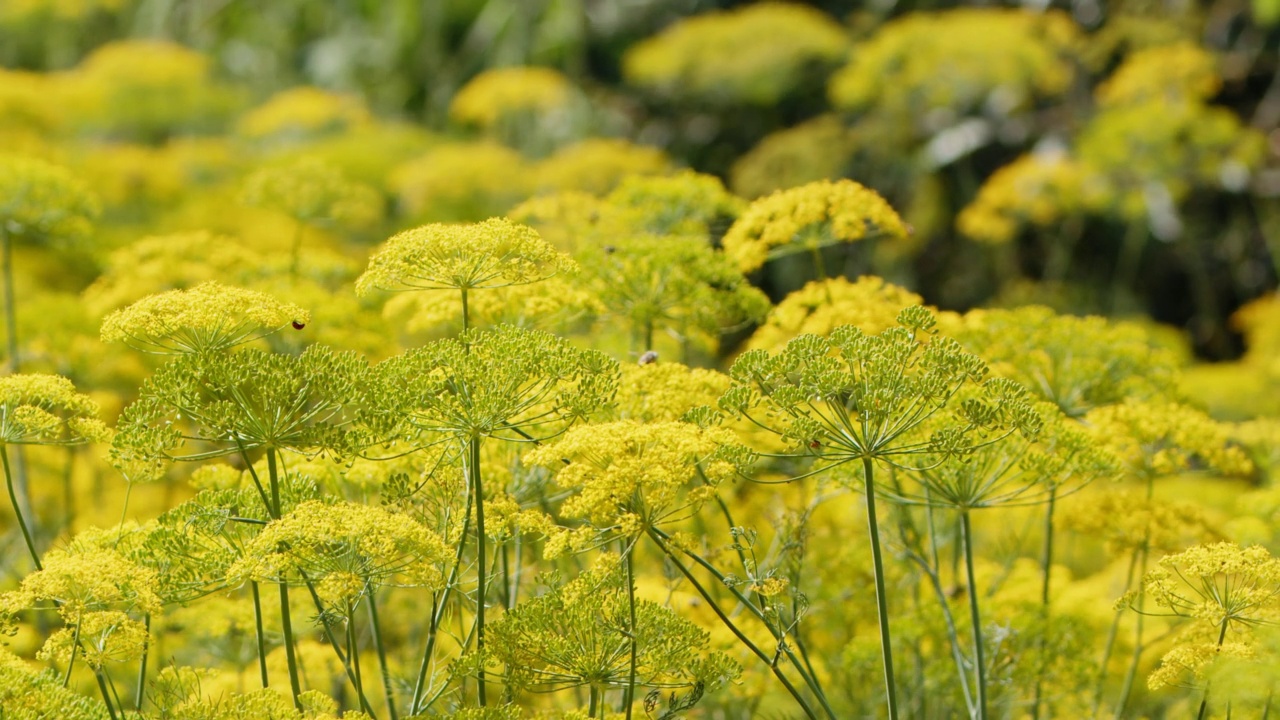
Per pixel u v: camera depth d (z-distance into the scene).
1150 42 23.73
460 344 5.49
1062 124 23.55
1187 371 15.79
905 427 5.29
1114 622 7.58
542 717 5.53
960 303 23.06
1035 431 5.41
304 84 27.41
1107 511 7.52
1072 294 22.44
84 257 13.73
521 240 5.61
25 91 18.28
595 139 23.55
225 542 5.32
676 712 5.39
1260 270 23.61
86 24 27.77
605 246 7.87
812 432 5.27
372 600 6.14
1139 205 20.84
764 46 21.97
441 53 27.00
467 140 24.33
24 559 8.84
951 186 23.17
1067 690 7.43
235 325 5.32
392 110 26.53
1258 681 5.73
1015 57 20.48
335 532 4.92
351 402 5.19
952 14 24.06
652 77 23.47
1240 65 24.84
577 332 9.05
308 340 8.59
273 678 7.32
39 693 4.77
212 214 15.64
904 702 7.71
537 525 5.55
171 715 5.13
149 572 5.06
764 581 5.43
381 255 5.61
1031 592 8.55
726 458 5.34
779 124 24.59
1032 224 22.98
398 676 6.38
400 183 17.12
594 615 5.21
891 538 7.60
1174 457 7.58
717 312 7.97
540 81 21.42
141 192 17.31
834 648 8.47
